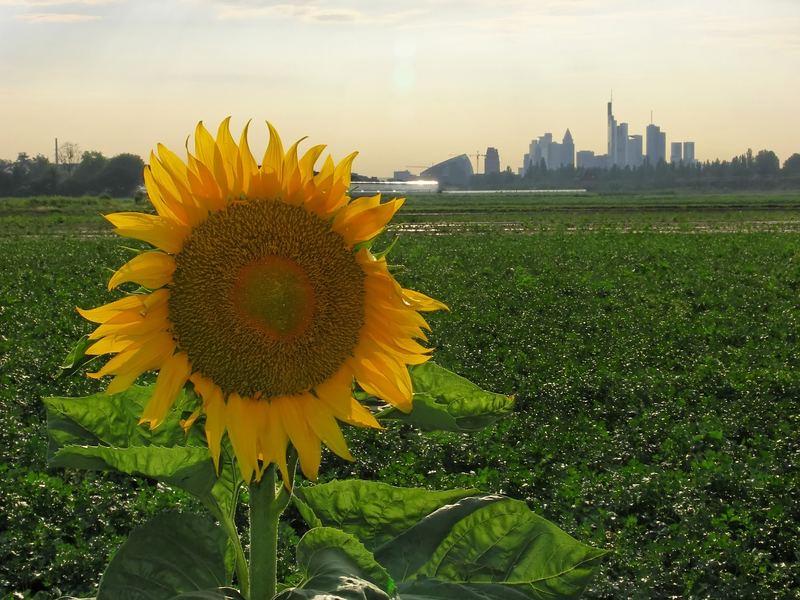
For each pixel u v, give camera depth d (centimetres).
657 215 8025
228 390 273
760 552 778
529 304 2155
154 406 265
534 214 8375
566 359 1520
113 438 299
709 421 1153
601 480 944
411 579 294
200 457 269
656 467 993
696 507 860
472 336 1727
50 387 1255
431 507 311
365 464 1001
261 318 269
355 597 246
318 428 278
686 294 2447
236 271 269
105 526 797
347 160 280
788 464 1014
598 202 12738
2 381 1303
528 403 1303
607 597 702
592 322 1881
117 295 2208
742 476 954
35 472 929
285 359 273
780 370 1422
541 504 873
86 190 15562
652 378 1359
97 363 1334
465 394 304
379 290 283
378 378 285
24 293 2352
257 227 270
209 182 271
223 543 282
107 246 3875
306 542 274
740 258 3456
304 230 274
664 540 797
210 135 278
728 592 708
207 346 268
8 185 15638
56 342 1605
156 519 276
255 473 279
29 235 5403
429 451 1042
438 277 2764
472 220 7250
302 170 278
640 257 3478
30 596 711
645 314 1995
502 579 292
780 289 2491
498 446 1060
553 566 291
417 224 6588
